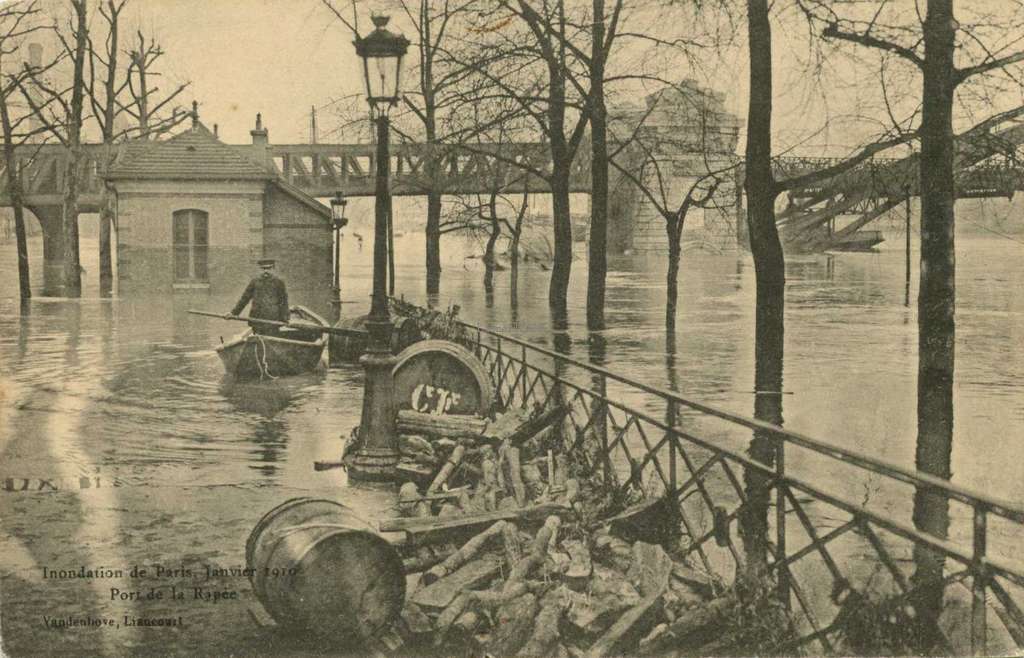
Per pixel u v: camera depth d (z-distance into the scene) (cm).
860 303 3312
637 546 642
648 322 2708
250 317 1680
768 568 586
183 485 865
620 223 5403
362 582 543
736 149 2219
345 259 7394
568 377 1719
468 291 4016
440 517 676
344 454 968
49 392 1441
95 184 4169
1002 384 1633
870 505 917
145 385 1534
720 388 1603
